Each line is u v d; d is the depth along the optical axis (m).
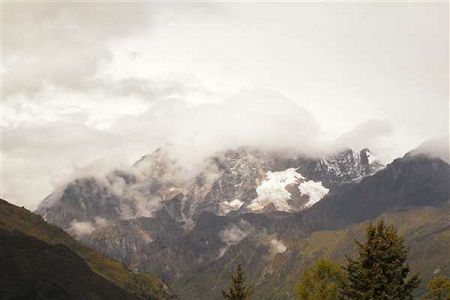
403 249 62.41
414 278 61.78
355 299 62.56
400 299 60.62
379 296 60.88
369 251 62.78
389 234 63.00
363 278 62.16
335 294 79.06
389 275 61.56
